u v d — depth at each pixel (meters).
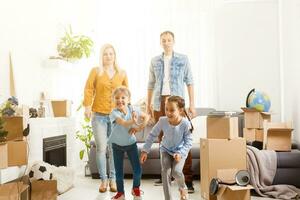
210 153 3.30
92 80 3.84
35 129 4.02
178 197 3.60
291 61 5.01
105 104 3.80
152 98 4.00
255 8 5.83
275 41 5.78
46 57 5.14
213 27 5.91
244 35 5.85
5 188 2.80
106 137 3.84
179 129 2.97
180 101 3.00
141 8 6.05
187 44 5.94
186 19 5.96
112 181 3.88
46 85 5.09
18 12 4.39
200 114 5.47
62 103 4.90
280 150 4.13
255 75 5.81
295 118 4.80
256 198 3.54
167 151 3.01
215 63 5.89
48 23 5.25
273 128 4.14
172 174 2.97
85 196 3.68
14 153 2.94
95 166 4.86
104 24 6.13
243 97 5.82
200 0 5.93
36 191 3.21
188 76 3.88
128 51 6.05
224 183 3.09
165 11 6.00
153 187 4.16
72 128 5.08
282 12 5.54
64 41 5.34
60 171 3.96
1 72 4.00
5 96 4.05
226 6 5.89
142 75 5.99
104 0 6.14
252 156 3.77
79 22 6.21
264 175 3.76
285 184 3.83
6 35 4.10
